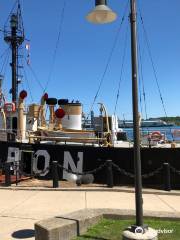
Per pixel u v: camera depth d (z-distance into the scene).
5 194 11.77
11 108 19.27
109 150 13.82
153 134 19.00
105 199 11.10
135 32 6.90
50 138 15.69
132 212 8.21
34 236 7.57
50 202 10.67
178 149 13.02
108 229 7.51
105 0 7.13
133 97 6.88
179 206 10.38
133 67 6.88
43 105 19.11
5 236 7.60
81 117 19.11
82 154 14.22
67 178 14.27
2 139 18.27
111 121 17.86
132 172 13.48
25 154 14.74
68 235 7.00
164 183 12.56
